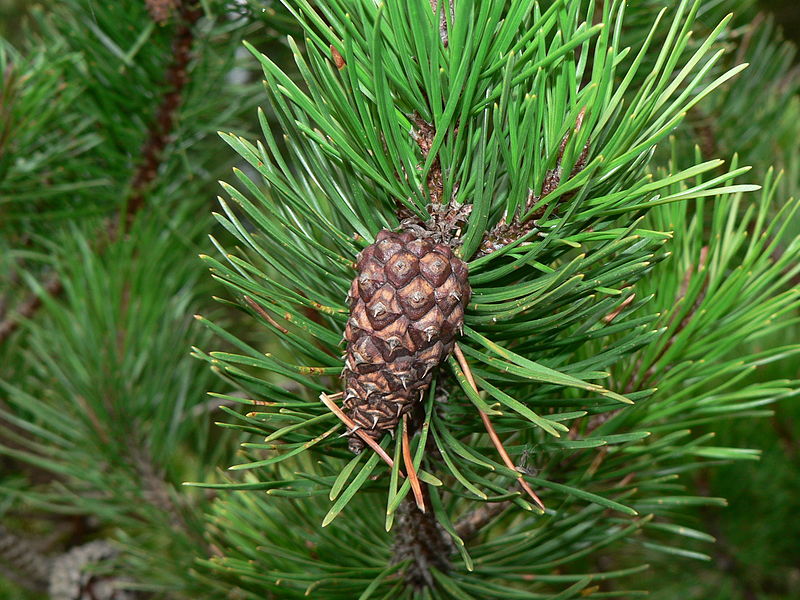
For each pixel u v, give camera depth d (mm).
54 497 388
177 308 407
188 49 386
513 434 273
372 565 291
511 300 226
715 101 409
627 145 216
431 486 250
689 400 271
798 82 427
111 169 412
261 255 230
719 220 271
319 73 221
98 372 381
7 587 568
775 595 526
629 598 496
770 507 490
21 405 399
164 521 376
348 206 237
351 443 230
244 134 420
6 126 369
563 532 284
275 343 468
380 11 184
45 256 397
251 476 322
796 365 399
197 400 404
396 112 222
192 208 415
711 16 356
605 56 205
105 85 395
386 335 212
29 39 425
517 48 197
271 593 302
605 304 224
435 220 230
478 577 285
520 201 220
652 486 281
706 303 267
